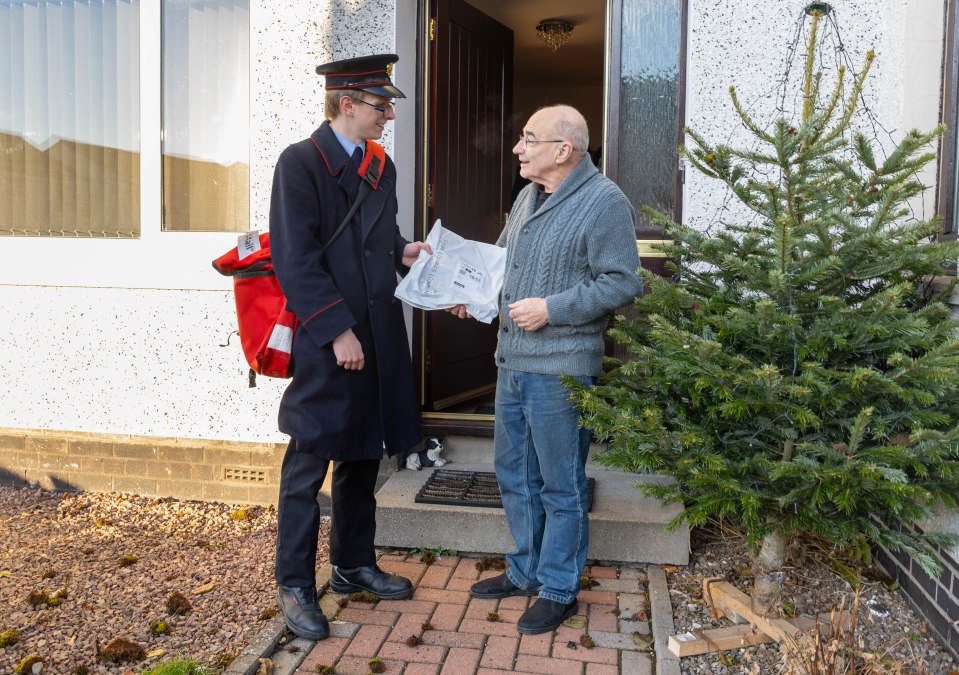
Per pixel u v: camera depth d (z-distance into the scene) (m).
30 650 2.65
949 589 2.64
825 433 2.51
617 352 3.97
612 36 3.86
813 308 2.52
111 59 4.21
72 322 4.13
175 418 4.07
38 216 4.30
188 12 4.10
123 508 3.98
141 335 4.08
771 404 2.35
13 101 4.30
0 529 3.70
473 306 2.81
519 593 3.05
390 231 2.87
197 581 3.18
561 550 2.82
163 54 4.12
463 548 3.41
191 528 3.74
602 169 3.96
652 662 2.62
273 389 3.97
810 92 3.12
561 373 2.72
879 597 3.05
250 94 4.01
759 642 2.68
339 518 2.97
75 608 2.94
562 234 2.70
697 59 3.61
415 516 3.43
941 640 2.70
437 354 4.32
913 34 3.31
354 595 3.03
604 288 2.61
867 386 2.30
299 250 2.59
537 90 8.81
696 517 2.37
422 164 4.15
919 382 2.25
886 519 2.60
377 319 2.78
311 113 3.86
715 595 2.92
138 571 3.27
